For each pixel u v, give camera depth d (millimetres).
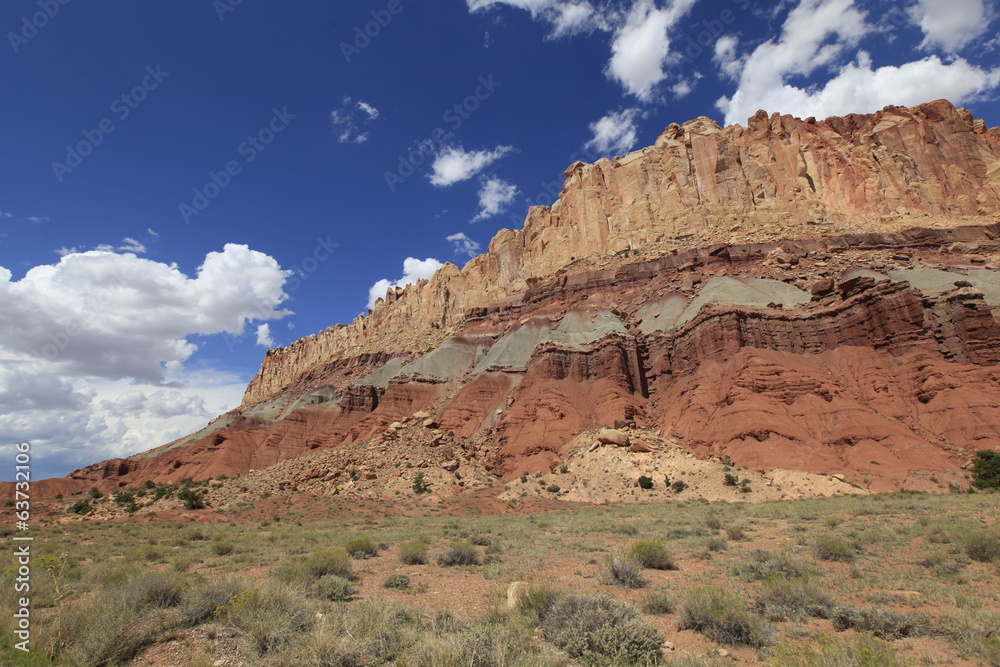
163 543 28734
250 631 9180
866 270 81000
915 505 28812
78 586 14180
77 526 43406
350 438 96062
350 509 51656
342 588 13445
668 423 70312
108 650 8438
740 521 28578
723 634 9234
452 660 7348
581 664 7914
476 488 62500
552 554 20016
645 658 7996
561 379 84188
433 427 82000
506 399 86375
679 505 43375
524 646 8422
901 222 102438
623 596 12703
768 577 12703
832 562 15875
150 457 110562
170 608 11039
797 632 9211
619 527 27328
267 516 50531
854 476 47719
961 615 9477
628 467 57469
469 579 15773
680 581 14273
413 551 19484
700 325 77812
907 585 12383
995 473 40281
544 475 63594
